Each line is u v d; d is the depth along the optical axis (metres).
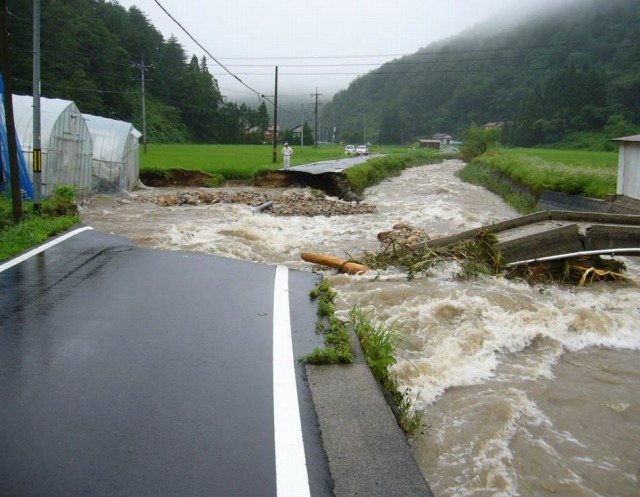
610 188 20.34
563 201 21.88
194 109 105.94
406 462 3.77
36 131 14.84
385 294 8.98
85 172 23.12
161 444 3.95
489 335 7.30
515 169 31.11
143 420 4.28
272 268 9.77
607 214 12.17
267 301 7.54
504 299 8.86
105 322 6.64
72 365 5.34
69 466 3.66
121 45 91.69
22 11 51.62
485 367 6.46
